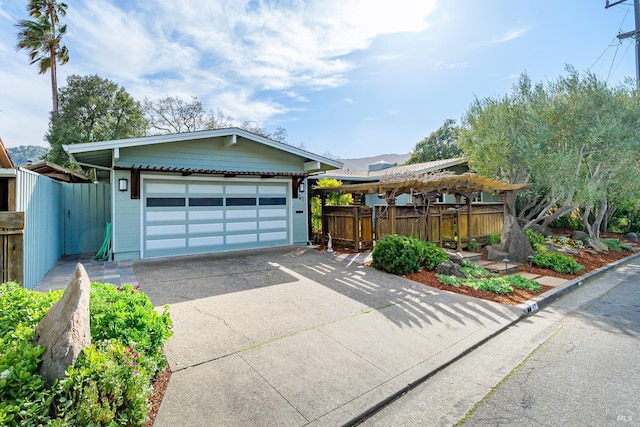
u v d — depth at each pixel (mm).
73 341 2225
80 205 9414
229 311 4695
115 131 21156
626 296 6383
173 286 5809
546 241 11188
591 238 12078
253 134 9008
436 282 6496
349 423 2615
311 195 11219
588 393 3012
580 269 8211
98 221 9609
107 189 9703
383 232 9211
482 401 2926
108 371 2186
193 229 8820
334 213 10453
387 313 4852
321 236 10883
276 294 5504
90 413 1993
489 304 5449
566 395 2986
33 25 19031
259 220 9898
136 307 3004
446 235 10281
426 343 4016
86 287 2562
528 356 3822
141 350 2775
